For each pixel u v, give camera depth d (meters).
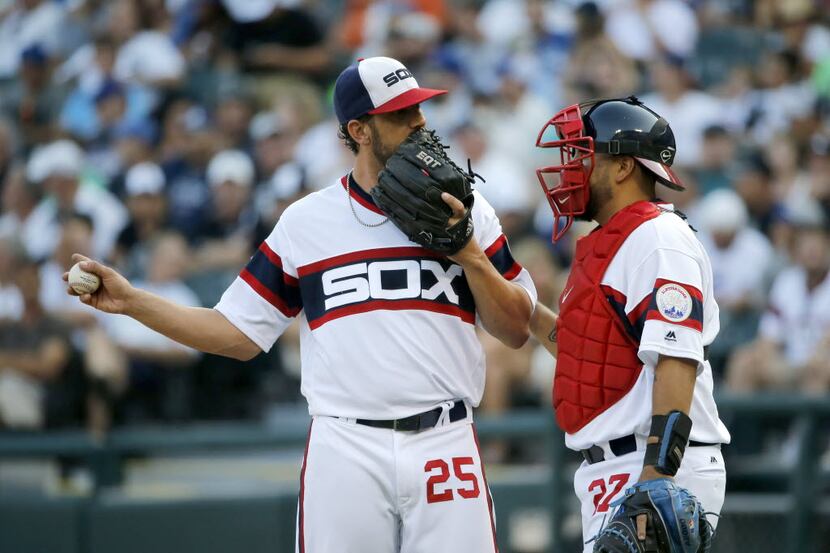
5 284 28.77
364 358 13.34
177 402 28.44
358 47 39.91
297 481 27.56
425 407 13.36
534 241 30.28
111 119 38.34
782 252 30.64
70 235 30.78
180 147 35.81
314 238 13.68
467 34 38.69
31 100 40.69
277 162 34.72
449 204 12.73
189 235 33.09
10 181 34.00
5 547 25.17
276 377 29.03
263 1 39.78
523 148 34.25
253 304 13.95
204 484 27.97
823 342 27.02
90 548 24.88
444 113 34.72
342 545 13.37
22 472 26.20
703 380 12.84
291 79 39.31
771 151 33.38
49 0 43.91
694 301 12.29
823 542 23.53
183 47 40.16
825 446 24.33
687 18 39.53
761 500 23.92
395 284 13.39
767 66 37.06
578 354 12.97
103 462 25.22
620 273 12.70
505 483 24.55
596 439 12.91
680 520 11.77
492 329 13.70
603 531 12.11
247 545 24.67
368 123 13.45
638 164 13.11
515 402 26.77
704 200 32.34
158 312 13.65
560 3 39.50
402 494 13.30
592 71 36.19
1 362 27.55
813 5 38.81
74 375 27.81
